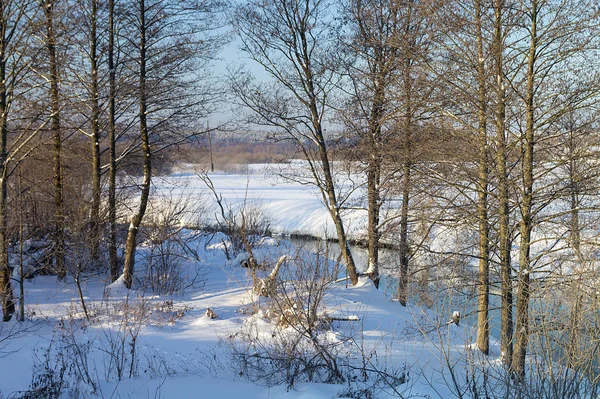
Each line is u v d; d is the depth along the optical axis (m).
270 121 16.50
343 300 13.98
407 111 13.02
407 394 7.42
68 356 8.83
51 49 13.34
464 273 11.92
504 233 10.94
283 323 9.84
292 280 10.68
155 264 16.89
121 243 17.98
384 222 15.73
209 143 21.52
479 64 10.81
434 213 12.34
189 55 15.75
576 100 10.25
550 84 10.45
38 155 16.73
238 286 16.02
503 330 10.55
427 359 9.38
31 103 12.73
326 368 8.45
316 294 9.42
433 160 11.80
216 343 10.29
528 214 10.67
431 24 11.32
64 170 17.70
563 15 10.06
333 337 9.55
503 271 10.71
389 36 13.82
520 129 10.67
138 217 15.86
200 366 8.99
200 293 15.68
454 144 11.56
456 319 11.26
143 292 15.11
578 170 10.78
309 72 16.34
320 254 16.58
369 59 15.24
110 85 14.94
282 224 28.61
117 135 16.78
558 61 10.25
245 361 8.41
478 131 10.95
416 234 14.41
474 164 11.40
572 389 6.14
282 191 40.50
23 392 7.40
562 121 10.61
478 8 10.59
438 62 11.47
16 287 14.98
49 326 11.71
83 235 14.89
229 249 22.69
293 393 7.36
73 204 15.62
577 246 9.68
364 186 19.17
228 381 8.07
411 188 12.49
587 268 8.23
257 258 18.36
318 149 17.92
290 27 16.05
